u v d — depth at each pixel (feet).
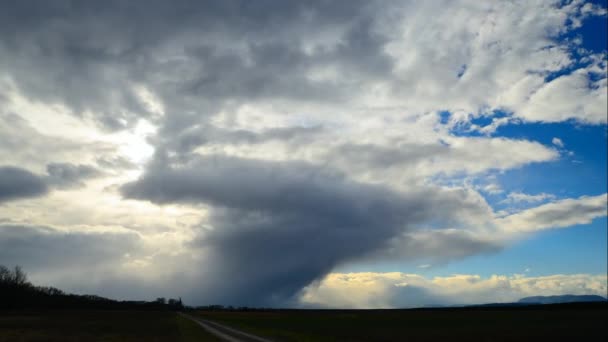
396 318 437.99
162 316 472.03
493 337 193.88
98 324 259.19
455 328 260.21
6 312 445.37
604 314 393.91
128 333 190.49
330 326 296.10
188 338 167.32
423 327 276.62
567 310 502.38
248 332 212.23
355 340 175.01
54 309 556.92
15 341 137.59
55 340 144.77
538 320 323.78
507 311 546.67
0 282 532.32
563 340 177.47
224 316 522.06
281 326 291.58
